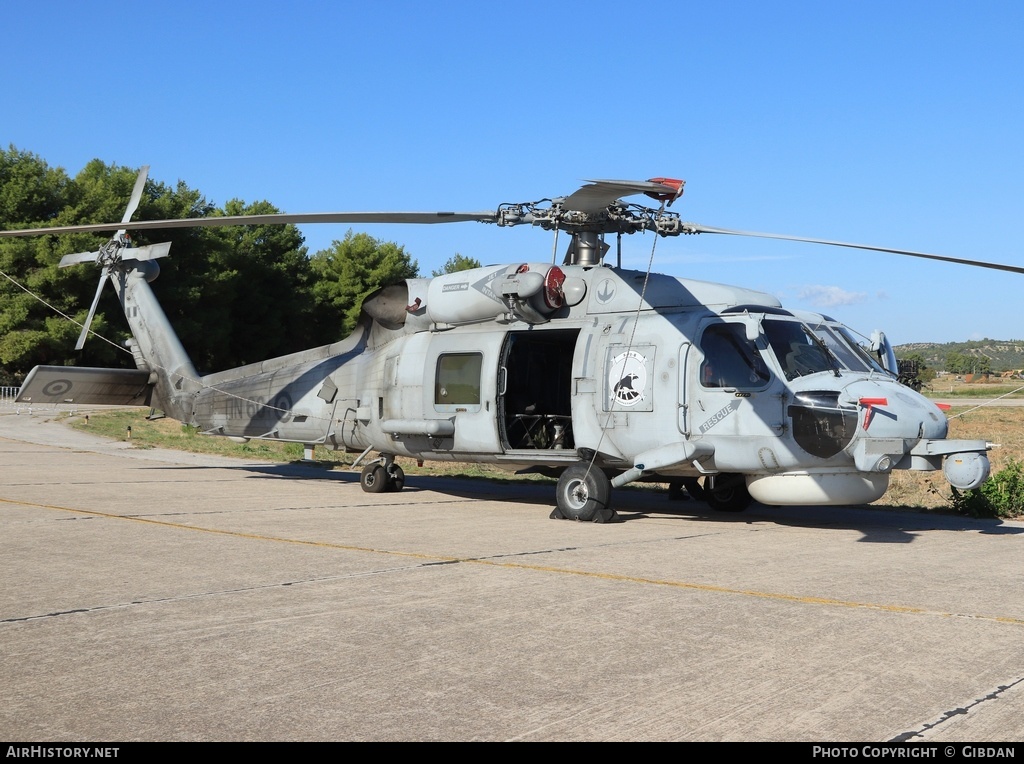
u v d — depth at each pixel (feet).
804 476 37.11
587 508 39.93
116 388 58.49
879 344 42.14
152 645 19.42
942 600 24.11
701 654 19.01
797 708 15.84
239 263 191.72
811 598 24.23
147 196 176.04
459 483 59.36
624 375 40.22
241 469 65.46
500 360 43.60
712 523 40.86
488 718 15.31
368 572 27.30
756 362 37.76
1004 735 14.67
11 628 20.68
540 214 40.45
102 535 33.99
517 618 21.85
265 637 20.06
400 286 48.47
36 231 39.09
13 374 165.78
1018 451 82.02
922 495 53.72
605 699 16.26
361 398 49.88
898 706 15.96
